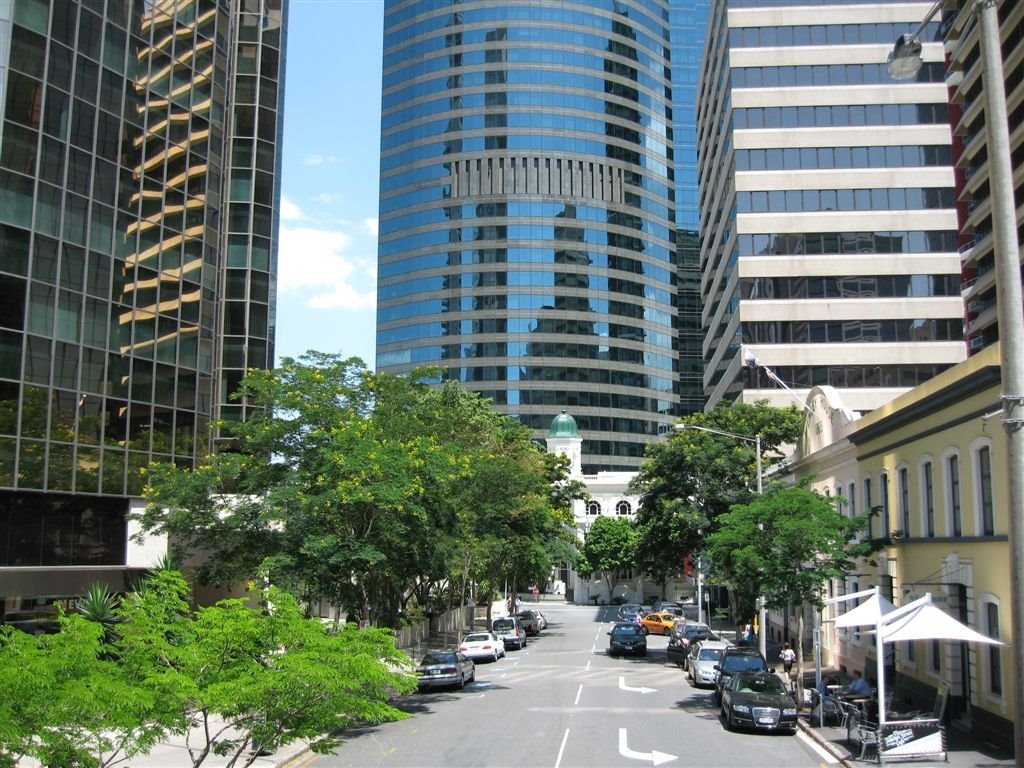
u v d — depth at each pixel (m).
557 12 125.81
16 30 29.83
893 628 19.92
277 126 49.12
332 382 29.30
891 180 62.88
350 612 29.33
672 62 169.62
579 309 121.00
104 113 32.84
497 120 122.75
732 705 22.98
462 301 119.69
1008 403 9.76
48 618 29.39
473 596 68.81
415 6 128.50
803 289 62.25
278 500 26.08
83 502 31.62
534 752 19.59
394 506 25.64
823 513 25.77
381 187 127.56
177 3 36.69
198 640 13.55
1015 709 9.51
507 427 62.31
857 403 60.78
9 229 29.14
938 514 24.84
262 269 46.91
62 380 30.48
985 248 54.81
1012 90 49.22
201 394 36.62
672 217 133.88
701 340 153.62
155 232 34.91
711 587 77.56
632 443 121.56
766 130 63.91
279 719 12.02
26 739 10.18
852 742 19.97
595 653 47.19
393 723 23.75
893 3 64.31
